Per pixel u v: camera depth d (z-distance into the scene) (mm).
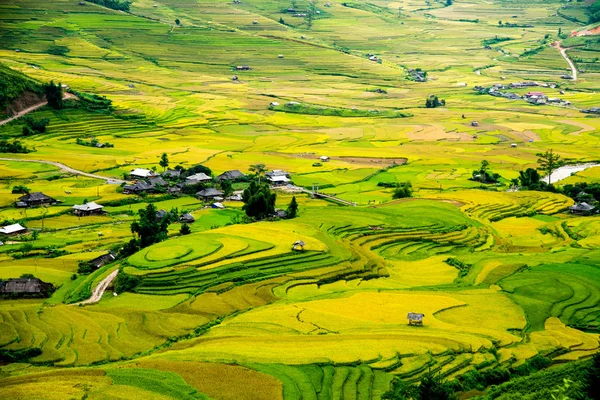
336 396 86000
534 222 194750
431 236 173000
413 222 183000
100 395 81375
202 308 120875
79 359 99250
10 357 99438
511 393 90000
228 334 106812
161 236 157875
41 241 162250
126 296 126812
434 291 133250
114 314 116938
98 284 133500
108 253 150000
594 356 85000
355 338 105500
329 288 135125
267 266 141375
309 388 86375
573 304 127750
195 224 180750
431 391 83188
